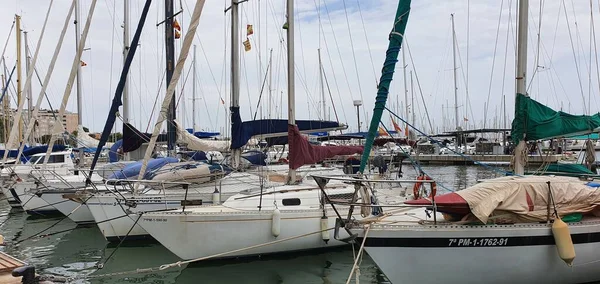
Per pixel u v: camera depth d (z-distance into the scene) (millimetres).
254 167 14195
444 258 6473
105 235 10969
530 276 6695
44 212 15430
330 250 9977
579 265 6770
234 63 12758
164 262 9836
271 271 8977
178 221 8992
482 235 6453
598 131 8141
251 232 9242
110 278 8898
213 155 17562
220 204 10070
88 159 22297
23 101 15492
